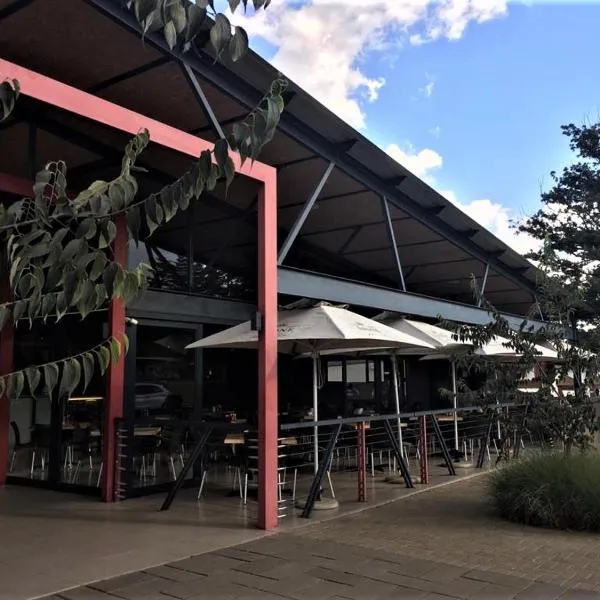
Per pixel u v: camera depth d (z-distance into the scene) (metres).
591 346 6.95
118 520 6.45
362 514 6.75
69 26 6.50
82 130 8.07
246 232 10.37
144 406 8.10
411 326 9.62
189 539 5.70
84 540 5.69
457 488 8.27
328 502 7.10
